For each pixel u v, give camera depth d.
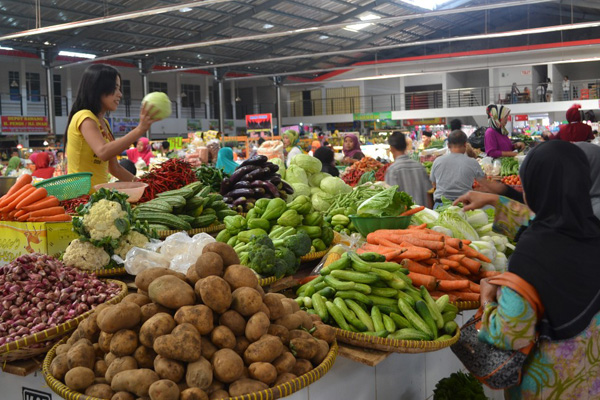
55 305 2.12
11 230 2.71
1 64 23.97
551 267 1.70
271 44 24.83
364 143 19.12
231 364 1.66
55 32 19.58
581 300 1.69
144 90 24.11
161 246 2.64
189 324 1.68
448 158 5.16
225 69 26.50
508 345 1.77
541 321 1.74
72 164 3.22
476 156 8.28
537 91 27.89
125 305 1.73
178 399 1.59
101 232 2.53
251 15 20.17
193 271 1.87
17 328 1.99
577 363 1.72
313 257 2.82
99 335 1.83
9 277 2.18
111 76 3.18
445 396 2.44
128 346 1.69
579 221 1.72
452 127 8.00
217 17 20.14
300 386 1.73
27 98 24.83
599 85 26.66
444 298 2.39
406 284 2.37
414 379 2.51
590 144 3.11
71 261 2.51
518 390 1.88
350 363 2.14
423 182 5.29
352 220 3.10
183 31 20.98
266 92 34.75
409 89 31.75
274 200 2.93
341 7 21.53
